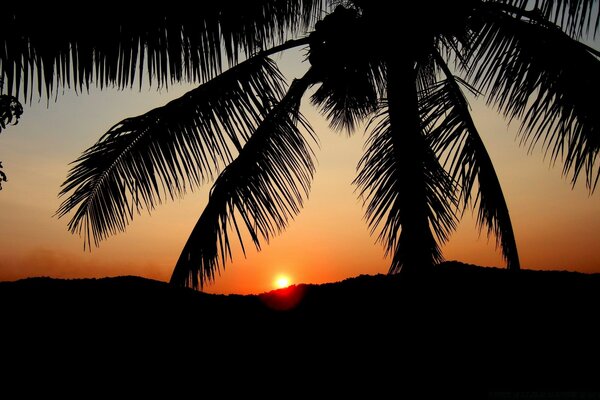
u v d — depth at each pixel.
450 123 6.73
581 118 5.83
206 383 5.99
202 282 7.02
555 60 5.93
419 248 6.47
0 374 5.77
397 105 6.70
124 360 6.20
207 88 6.92
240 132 7.00
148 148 6.85
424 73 8.30
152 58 5.09
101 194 6.95
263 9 5.81
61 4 4.56
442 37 6.75
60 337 6.43
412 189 6.52
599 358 6.22
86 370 5.99
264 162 7.16
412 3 6.43
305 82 7.36
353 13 6.99
